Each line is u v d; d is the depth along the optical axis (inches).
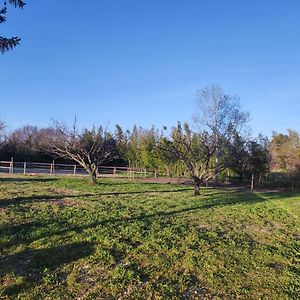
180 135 1344.7
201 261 381.7
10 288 303.4
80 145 1248.2
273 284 331.9
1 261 362.3
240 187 1437.0
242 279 340.8
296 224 617.6
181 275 342.6
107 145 1348.4
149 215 617.9
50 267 350.6
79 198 809.5
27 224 506.9
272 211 751.7
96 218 564.4
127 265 362.3
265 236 513.0
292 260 404.5
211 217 637.9
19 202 706.8
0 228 479.2
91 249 403.5
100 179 1448.1
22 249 397.1
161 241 442.9
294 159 1581.0
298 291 319.0
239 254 412.5
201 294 305.0
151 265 366.3
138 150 2078.0
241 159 1589.6
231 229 547.2
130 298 291.9
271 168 1641.2
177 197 912.9
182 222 573.0
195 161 1078.4
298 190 1389.0
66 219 551.2
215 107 2593.5
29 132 2743.6
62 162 2209.6
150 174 1846.7
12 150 2187.5
